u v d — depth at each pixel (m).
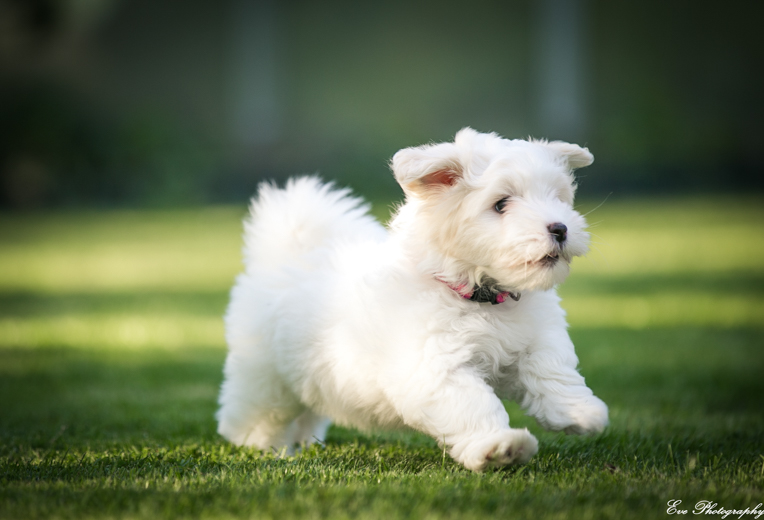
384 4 35.16
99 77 32.84
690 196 28.17
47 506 3.49
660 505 3.44
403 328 4.07
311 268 4.89
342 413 4.66
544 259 3.93
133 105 32.59
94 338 10.05
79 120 29.42
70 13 32.09
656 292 12.56
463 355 4.00
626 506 3.40
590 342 9.13
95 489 3.75
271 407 5.11
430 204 4.22
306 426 5.60
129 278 15.38
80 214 27.14
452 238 4.14
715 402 6.43
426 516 3.23
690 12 34.50
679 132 30.25
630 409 6.20
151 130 29.36
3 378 7.94
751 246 17.31
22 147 28.27
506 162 4.11
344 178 28.02
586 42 33.81
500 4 34.94
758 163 29.61
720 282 13.23
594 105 33.06
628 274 14.62
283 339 4.75
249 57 33.56
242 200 29.06
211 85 34.78
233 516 3.31
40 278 15.45
